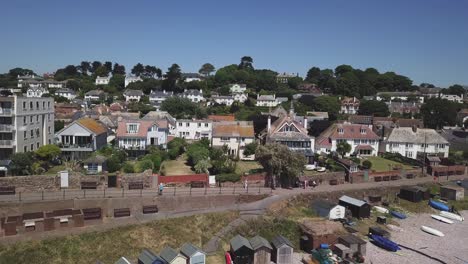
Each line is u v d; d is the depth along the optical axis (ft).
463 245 171.32
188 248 134.21
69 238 135.85
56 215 144.97
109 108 483.92
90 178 179.73
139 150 255.50
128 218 156.76
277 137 271.08
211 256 142.31
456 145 367.45
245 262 139.33
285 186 213.46
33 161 207.62
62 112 412.77
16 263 122.72
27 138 229.66
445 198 233.55
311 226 164.04
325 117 470.80
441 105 489.26
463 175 275.39
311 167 249.14
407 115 535.60
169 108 469.16
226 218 166.50
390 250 161.99
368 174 242.58
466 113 544.62
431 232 183.01
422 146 323.37
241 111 510.99
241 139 287.69
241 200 184.34
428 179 257.34
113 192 173.88
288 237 163.63
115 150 244.63
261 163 216.13
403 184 238.89
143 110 485.56
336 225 168.86
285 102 626.23
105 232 142.41
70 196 163.84
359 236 172.55
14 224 133.18
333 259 146.10
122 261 124.98
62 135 243.40
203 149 243.81
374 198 216.74
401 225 192.34
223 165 216.54
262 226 164.55
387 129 335.06
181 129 339.16
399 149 321.73
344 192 214.07
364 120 420.36
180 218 159.43
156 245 143.95
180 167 233.96
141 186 184.24
